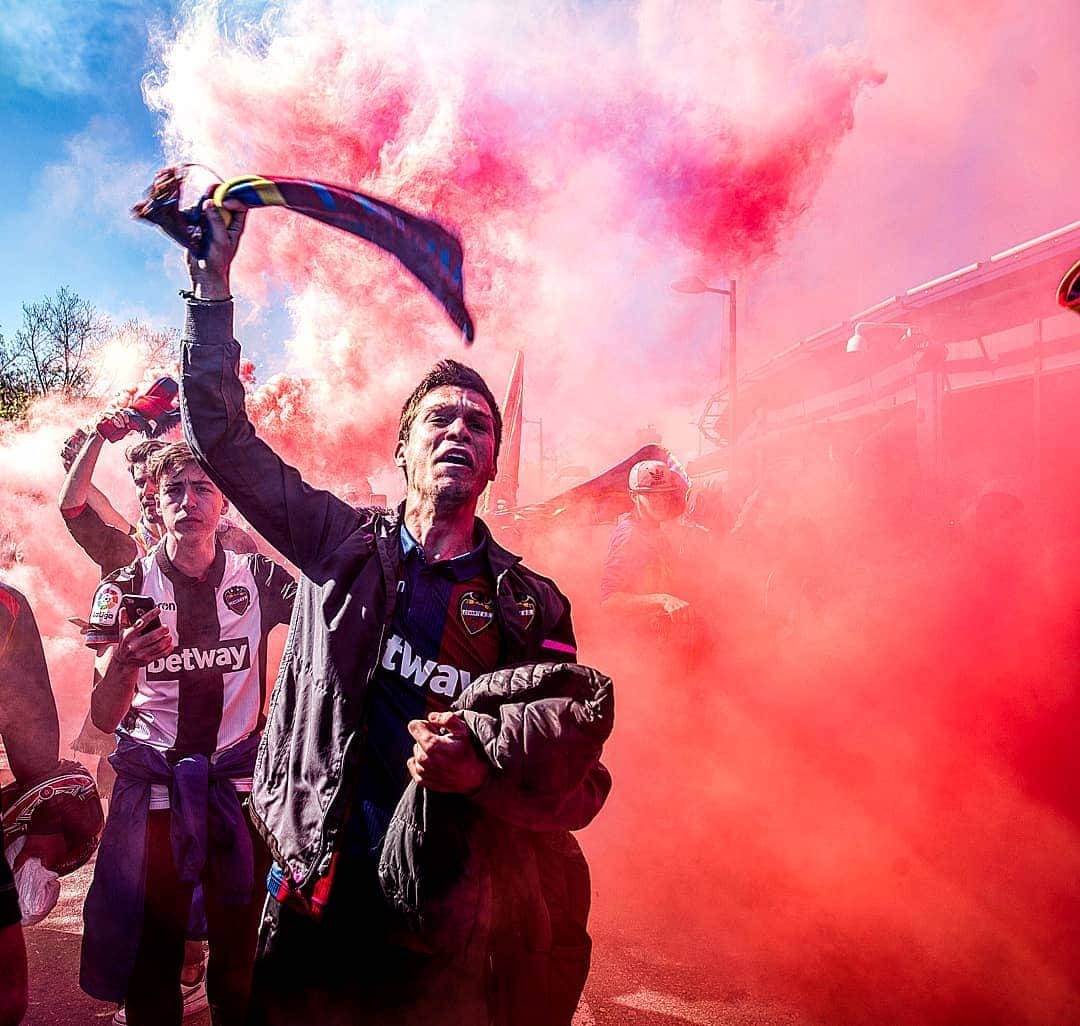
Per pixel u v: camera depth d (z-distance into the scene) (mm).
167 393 3324
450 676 1724
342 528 1849
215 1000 2309
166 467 2422
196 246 1702
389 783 1688
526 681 1568
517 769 1487
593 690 1528
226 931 2316
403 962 1639
